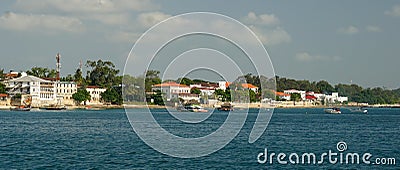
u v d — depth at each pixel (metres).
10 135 93.62
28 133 98.19
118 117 168.00
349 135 98.62
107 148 70.31
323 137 92.62
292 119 175.12
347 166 57.28
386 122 157.00
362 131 111.12
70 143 77.56
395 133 105.56
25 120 147.75
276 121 158.38
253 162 58.97
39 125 123.56
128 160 59.44
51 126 119.19
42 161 59.03
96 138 85.44
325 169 55.12
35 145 75.12
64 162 58.28
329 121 161.00
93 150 68.38
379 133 105.25
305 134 99.38
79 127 115.06
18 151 67.81
